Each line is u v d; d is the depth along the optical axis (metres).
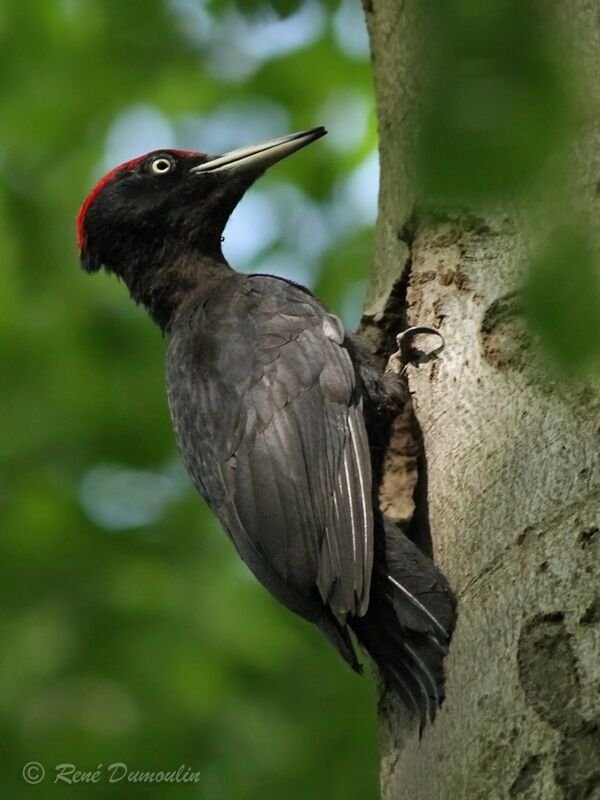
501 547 7.13
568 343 5.19
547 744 6.23
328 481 8.87
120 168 11.80
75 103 16.03
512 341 8.13
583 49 7.71
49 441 15.14
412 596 7.52
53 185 15.95
